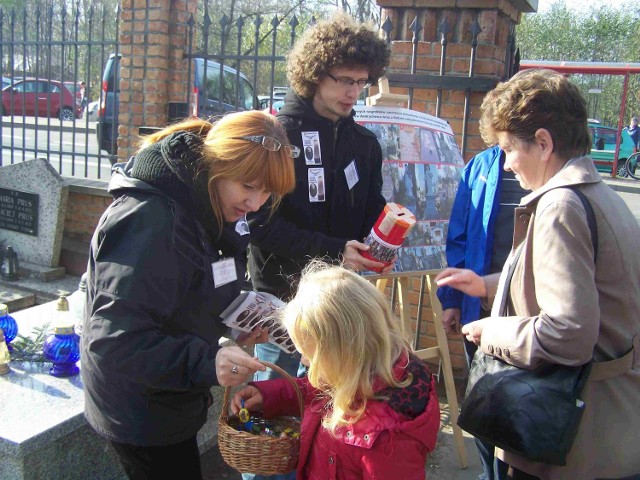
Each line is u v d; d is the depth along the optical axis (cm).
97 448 254
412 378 160
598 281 164
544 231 163
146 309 156
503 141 182
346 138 264
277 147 165
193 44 579
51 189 574
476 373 182
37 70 652
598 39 3183
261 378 273
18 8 2067
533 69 182
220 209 171
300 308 159
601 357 168
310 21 439
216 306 179
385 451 151
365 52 241
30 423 235
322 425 164
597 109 2723
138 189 161
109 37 1422
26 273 576
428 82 404
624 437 167
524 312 174
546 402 162
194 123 177
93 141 1295
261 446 171
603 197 165
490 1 393
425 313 429
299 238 246
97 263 161
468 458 342
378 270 251
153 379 158
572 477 169
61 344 273
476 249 296
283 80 1477
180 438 179
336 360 153
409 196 321
